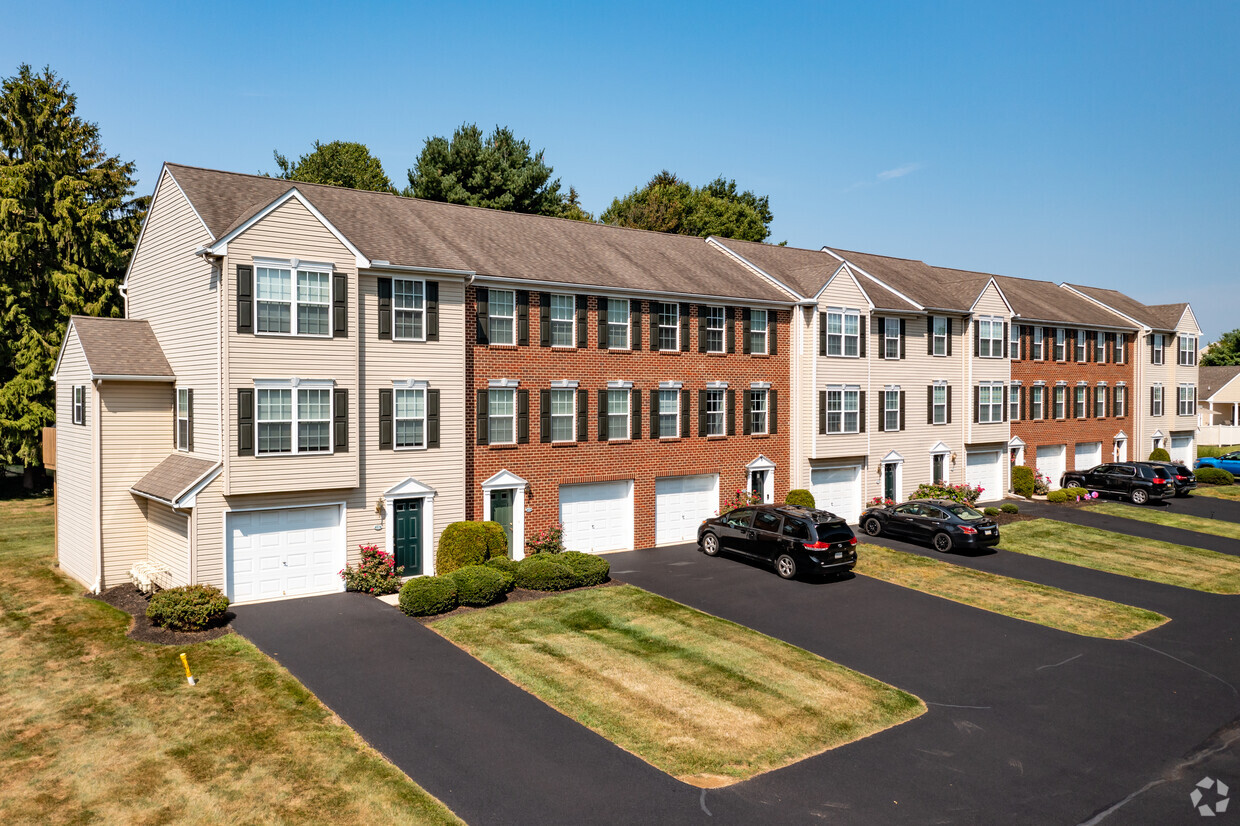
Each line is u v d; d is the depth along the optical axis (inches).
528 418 1051.9
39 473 1731.1
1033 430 1758.1
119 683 638.5
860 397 1374.3
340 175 2516.0
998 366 1649.9
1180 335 2101.4
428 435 957.2
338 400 874.1
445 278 965.8
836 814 476.4
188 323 900.0
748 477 1279.5
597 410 1117.1
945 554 1163.3
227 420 811.4
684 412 1204.5
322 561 898.7
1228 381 2775.6
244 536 850.8
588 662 700.7
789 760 542.3
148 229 1004.6
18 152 1636.3
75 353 973.8
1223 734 602.9
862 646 772.0
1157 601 961.5
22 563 1067.3
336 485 876.6
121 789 485.1
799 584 978.7
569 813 466.3
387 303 925.2
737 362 1259.2
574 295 1090.1
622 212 2790.4
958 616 878.4
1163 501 1637.6
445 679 653.3
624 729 576.4
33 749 534.6
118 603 861.8
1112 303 2105.1
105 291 1628.9
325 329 865.5
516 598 884.0
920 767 539.2
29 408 1557.6
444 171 2076.8
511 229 1210.6
